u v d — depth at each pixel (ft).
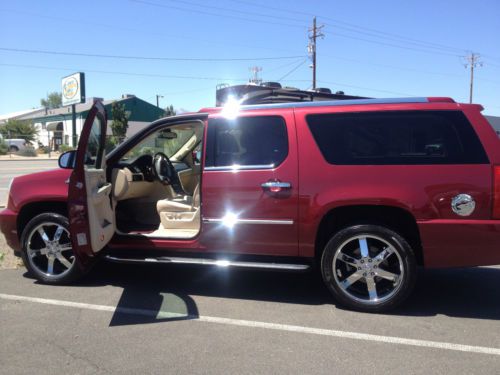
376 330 12.89
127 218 18.45
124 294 15.83
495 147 13.15
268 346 11.87
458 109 13.51
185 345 11.92
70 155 16.29
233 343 12.05
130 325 13.19
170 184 19.10
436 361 11.08
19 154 133.80
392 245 13.69
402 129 13.74
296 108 14.66
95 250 14.38
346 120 14.12
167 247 15.71
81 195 13.70
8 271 18.37
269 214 14.33
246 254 14.96
